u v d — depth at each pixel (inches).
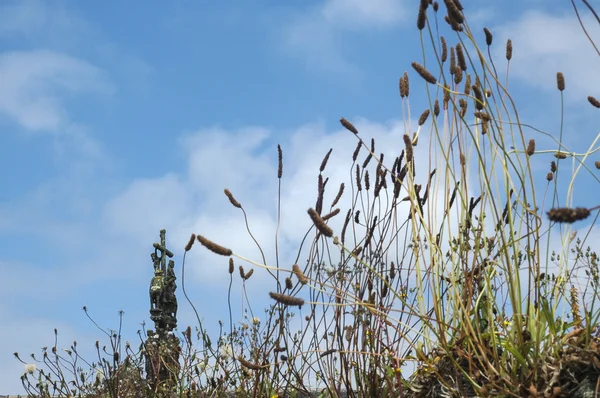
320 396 175.3
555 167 148.9
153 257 386.3
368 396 159.0
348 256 171.3
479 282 148.3
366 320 160.2
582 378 125.1
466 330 134.7
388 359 158.9
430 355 149.3
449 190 143.9
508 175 134.0
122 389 247.9
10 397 257.0
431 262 141.7
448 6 127.9
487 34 137.5
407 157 147.9
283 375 179.8
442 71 141.4
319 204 174.1
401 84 150.1
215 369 212.4
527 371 129.3
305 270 174.1
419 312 150.0
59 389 247.4
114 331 250.7
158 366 234.8
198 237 129.6
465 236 144.9
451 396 137.1
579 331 132.2
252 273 181.5
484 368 132.4
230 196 170.6
